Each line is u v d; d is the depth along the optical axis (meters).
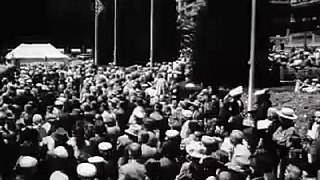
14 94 18.64
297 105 19.27
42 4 88.25
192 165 8.95
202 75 29.94
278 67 29.36
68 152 9.62
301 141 11.95
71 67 40.50
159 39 58.91
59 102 15.88
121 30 62.47
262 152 9.35
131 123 13.16
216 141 9.93
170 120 14.30
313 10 69.62
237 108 14.31
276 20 69.94
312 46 61.84
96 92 20.91
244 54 30.23
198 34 33.59
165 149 9.57
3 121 12.74
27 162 8.68
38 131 11.76
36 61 46.72
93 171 8.49
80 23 87.44
